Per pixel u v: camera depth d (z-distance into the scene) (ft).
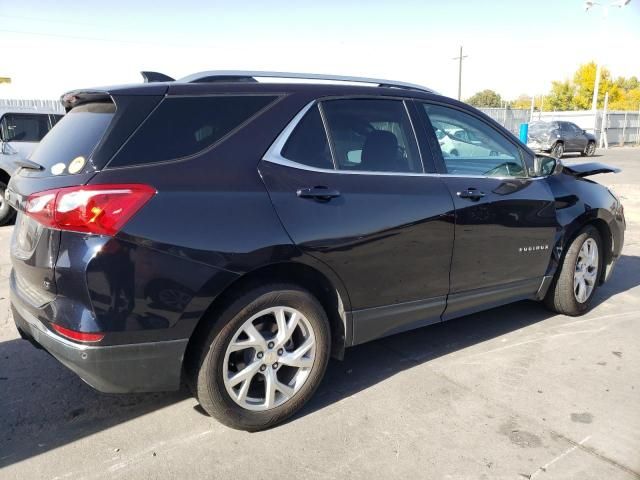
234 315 8.75
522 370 11.91
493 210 12.10
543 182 13.83
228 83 9.52
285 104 9.81
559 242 14.05
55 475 8.27
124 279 7.82
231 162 8.94
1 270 19.48
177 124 8.74
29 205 8.28
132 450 8.91
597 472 8.46
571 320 15.01
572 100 215.10
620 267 20.85
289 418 9.83
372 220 10.00
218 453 8.85
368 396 10.74
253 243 8.65
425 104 11.89
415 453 8.89
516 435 9.42
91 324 7.76
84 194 7.72
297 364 9.62
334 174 9.94
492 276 12.53
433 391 10.94
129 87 8.78
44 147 9.61
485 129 12.98
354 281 9.98
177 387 8.62
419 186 10.95
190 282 8.21
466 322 14.83
